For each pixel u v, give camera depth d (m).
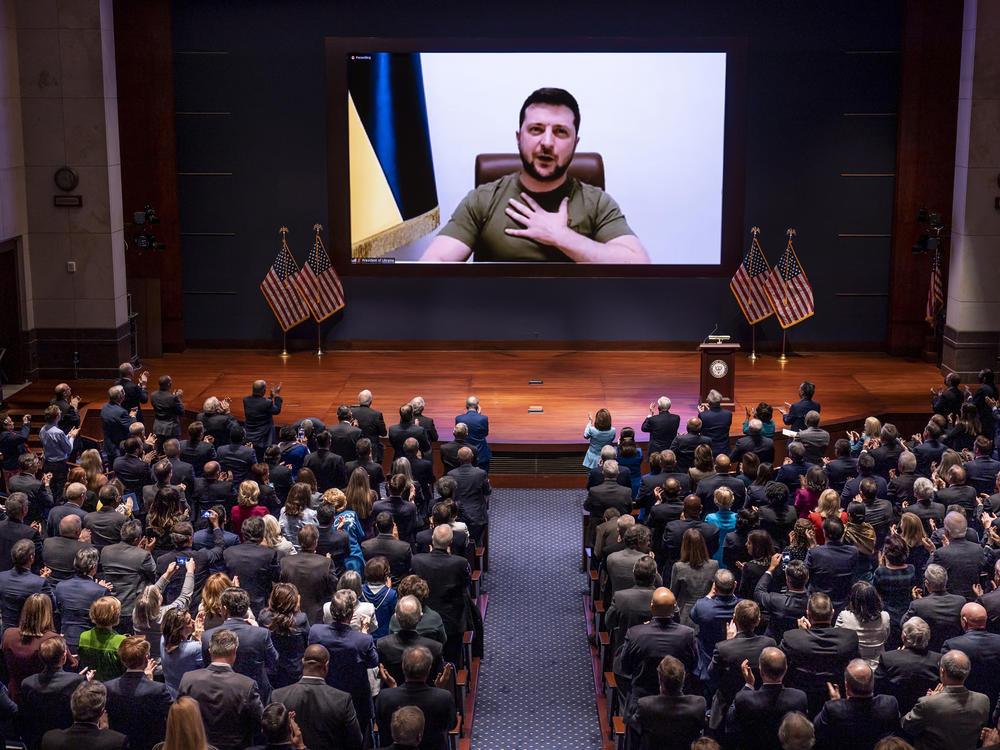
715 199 19.08
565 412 16.22
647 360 19.22
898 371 18.61
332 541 8.82
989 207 17.50
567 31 18.77
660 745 6.48
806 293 18.83
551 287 19.66
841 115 19.06
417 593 7.47
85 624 7.86
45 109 17.36
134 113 19.05
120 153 19.06
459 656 8.55
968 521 10.21
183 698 5.62
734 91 18.73
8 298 17.48
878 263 19.59
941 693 6.51
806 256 19.56
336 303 19.31
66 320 17.92
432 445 14.94
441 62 18.70
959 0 18.39
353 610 7.07
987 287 17.72
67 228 17.69
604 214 19.14
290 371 18.53
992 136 17.30
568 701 9.67
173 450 10.77
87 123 17.41
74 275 17.80
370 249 19.45
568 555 12.82
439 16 18.77
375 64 18.78
